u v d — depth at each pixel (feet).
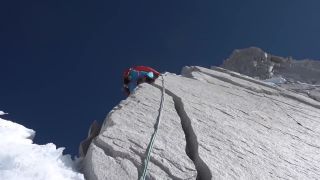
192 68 38.75
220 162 15.26
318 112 29.32
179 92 24.79
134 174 12.93
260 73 58.65
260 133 20.39
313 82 54.65
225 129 19.35
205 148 16.22
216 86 31.12
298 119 25.55
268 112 25.63
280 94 33.65
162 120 18.45
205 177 14.39
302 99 32.89
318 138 22.16
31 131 15.76
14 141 14.26
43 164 12.41
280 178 15.40
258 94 31.60
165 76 30.81
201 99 24.38
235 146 17.46
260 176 15.05
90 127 19.92
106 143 14.46
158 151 14.84
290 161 17.46
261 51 63.00
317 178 16.26
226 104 24.86
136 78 30.71
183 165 14.32
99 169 12.76
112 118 17.26
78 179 12.34
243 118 22.49
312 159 18.44
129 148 14.52
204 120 19.92
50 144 14.38
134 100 20.97
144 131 16.49
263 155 17.26
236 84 34.53
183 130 18.51
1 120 15.96
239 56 63.52
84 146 18.31
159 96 22.94
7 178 11.07
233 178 14.26
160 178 13.09
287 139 20.58
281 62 63.26
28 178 11.41
